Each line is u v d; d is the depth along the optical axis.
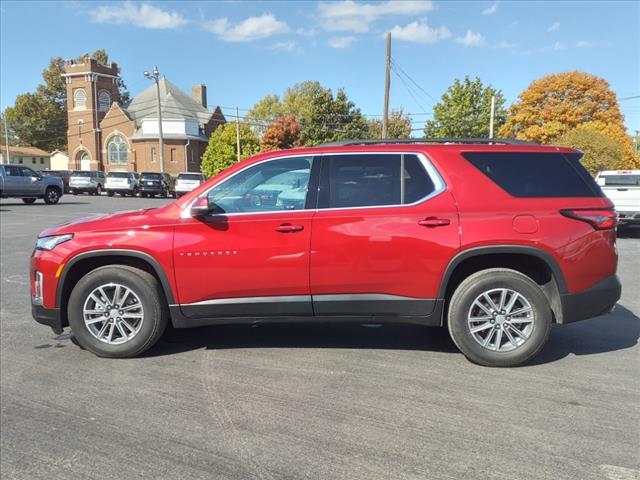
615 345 4.93
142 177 35.72
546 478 2.77
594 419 3.42
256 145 56.44
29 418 3.50
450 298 4.43
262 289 4.35
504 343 4.37
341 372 4.23
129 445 3.14
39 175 24.44
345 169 4.43
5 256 10.17
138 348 4.54
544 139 37.31
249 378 4.12
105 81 64.69
